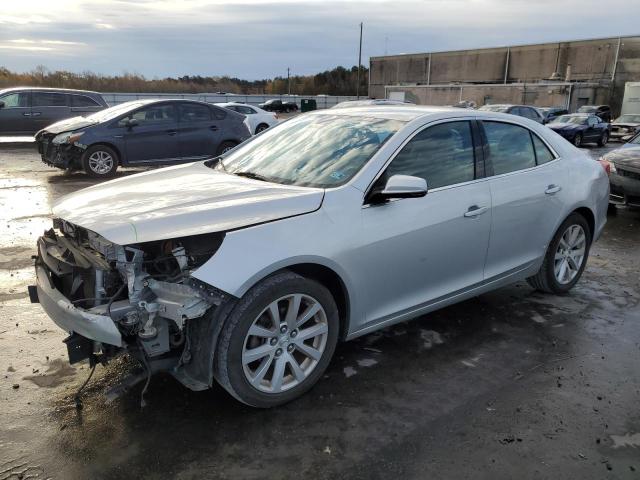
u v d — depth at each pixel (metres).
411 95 53.84
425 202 3.56
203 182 3.58
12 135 15.19
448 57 64.75
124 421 2.95
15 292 4.71
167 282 2.77
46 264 3.30
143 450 2.72
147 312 2.73
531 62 58.41
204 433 2.87
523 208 4.23
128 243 2.65
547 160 4.61
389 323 3.59
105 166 10.93
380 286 3.42
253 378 2.95
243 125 12.29
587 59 54.06
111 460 2.64
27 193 9.12
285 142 4.11
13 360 3.55
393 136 3.59
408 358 3.73
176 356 2.93
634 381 3.51
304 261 2.99
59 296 2.91
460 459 2.71
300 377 3.15
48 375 3.38
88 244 3.07
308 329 3.16
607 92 50.19
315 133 4.01
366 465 2.65
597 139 25.14
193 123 11.62
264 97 58.97
